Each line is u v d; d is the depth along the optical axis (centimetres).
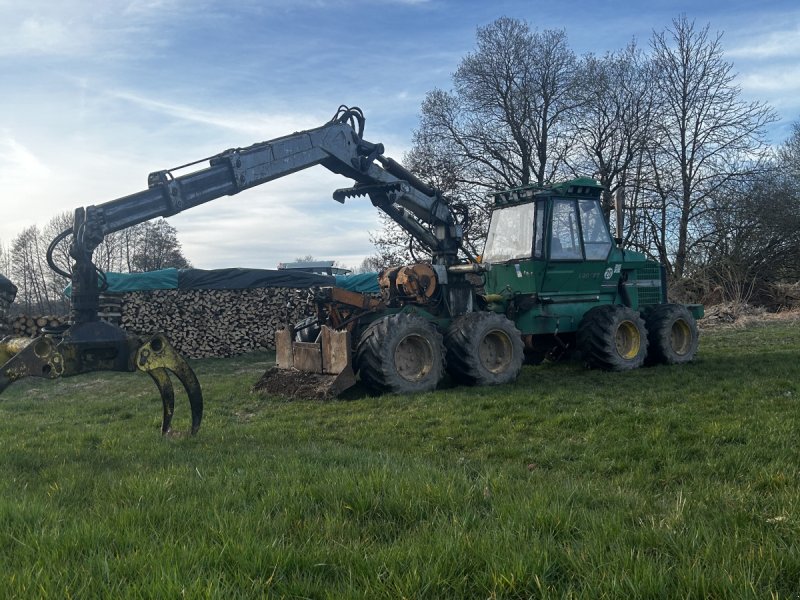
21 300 4066
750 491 402
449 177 2695
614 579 257
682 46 2755
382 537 334
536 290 1031
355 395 913
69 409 957
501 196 1095
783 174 3012
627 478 466
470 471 492
